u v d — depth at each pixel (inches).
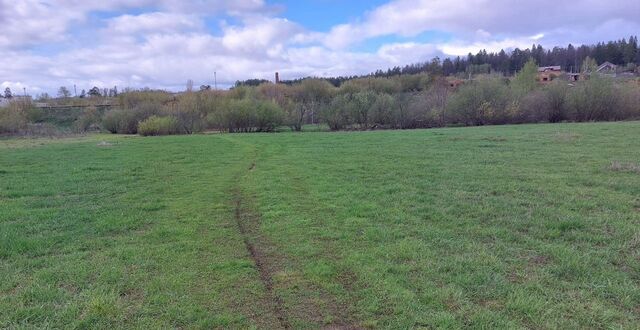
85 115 2155.5
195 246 249.9
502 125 1560.0
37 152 807.7
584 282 186.5
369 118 1771.7
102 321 163.9
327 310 172.6
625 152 589.3
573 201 323.0
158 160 673.0
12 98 2362.2
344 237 260.1
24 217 315.6
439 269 205.5
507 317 160.7
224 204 361.1
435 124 1753.2
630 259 207.9
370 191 386.9
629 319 157.4
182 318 166.7
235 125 1769.2
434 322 159.0
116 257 232.1
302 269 213.0
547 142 757.9
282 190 408.2
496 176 438.0
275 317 168.1
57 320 164.2
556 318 158.2
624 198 327.3
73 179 486.3
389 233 262.1
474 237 252.4
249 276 205.9
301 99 2356.1
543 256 218.8
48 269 212.8
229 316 167.8
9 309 172.2
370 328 158.9
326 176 479.5
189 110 1833.2
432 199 347.3
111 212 330.3
